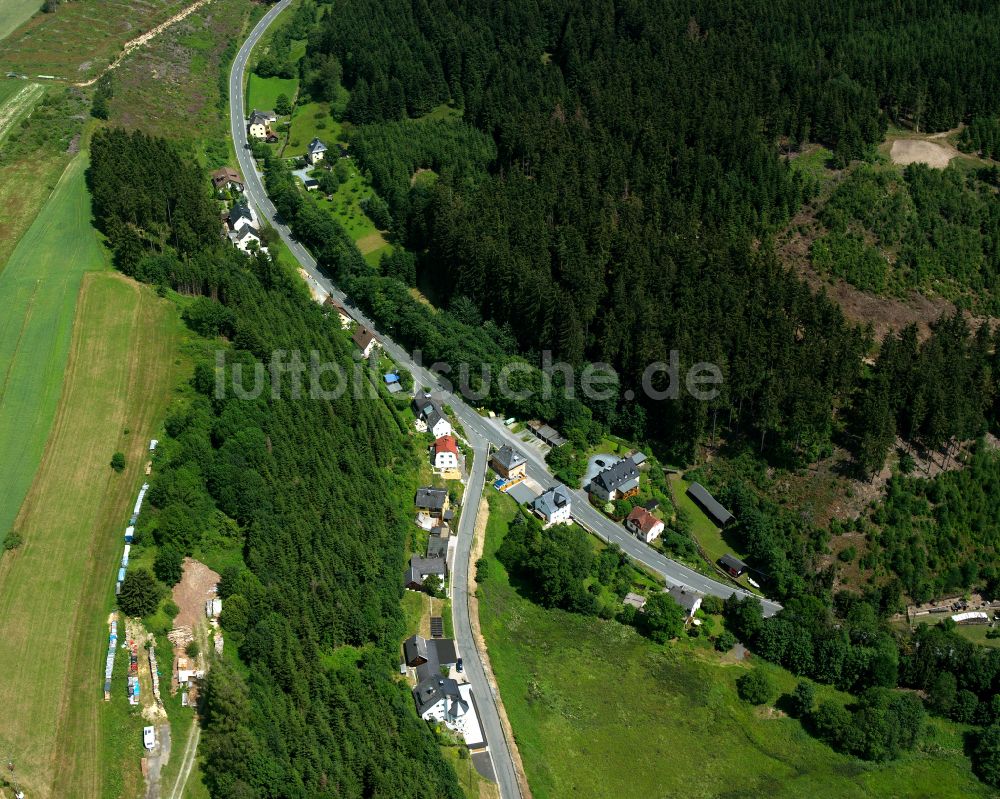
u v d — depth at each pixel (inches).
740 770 6289.4
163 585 5836.6
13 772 4879.4
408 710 5979.3
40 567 5866.1
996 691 6894.7
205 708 5285.4
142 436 6825.8
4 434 6796.3
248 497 6407.5
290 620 5856.3
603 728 6412.4
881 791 6269.7
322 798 4968.0
